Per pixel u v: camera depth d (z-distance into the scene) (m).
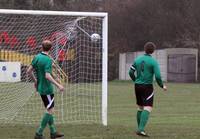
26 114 39.94
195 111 51.25
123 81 127.25
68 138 28.55
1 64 36.28
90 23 39.69
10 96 38.38
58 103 46.84
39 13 34.25
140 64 29.59
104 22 35.09
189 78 133.62
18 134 30.08
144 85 29.45
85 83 48.72
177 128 33.72
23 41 39.22
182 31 144.25
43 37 39.22
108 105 58.25
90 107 45.88
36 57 27.39
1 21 40.28
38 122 36.09
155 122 39.59
